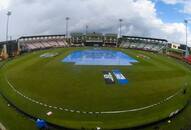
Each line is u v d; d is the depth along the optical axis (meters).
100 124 40.81
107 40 149.50
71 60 91.94
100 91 55.25
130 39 149.12
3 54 100.44
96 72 72.19
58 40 148.88
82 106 47.19
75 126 40.16
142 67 81.44
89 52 116.00
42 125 39.78
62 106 47.22
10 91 56.78
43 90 56.09
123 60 94.44
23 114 45.22
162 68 81.44
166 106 48.47
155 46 139.88
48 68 77.50
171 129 40.41
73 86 58.69
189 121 43.56
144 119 42.78
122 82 62.47
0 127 40.06
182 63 97.62
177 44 124.44
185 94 56.22
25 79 65.19
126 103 48.88
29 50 123.19
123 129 39.81
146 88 58.28
